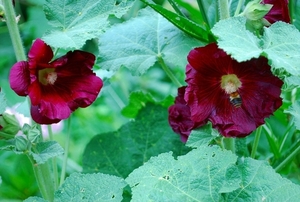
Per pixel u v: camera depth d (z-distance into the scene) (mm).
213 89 860
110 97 1401
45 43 835
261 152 1191
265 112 856
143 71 980
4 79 1581
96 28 843
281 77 862
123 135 1100
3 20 862
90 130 1396
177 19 921
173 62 965
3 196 1319
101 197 833
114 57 995
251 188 826
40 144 853
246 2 988
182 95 933
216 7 942
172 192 815
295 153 979
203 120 860
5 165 1338
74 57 854
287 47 803
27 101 971
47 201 847
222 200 828
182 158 835
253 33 874
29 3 1638
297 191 812
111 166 1091
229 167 826
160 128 1090
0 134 860
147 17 1022
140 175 827
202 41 964
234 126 857
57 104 850
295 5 1047
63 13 859
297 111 909
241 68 841
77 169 1233
